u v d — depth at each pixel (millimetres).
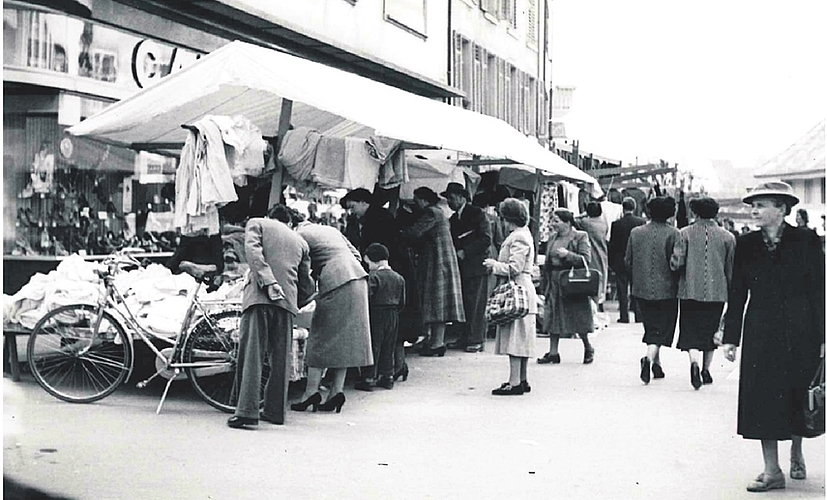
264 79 11281
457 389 11945
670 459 8461
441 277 14930
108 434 8727
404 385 12188
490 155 13852
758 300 7246
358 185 12500
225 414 9797
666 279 12430
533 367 14094
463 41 31703
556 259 14406
